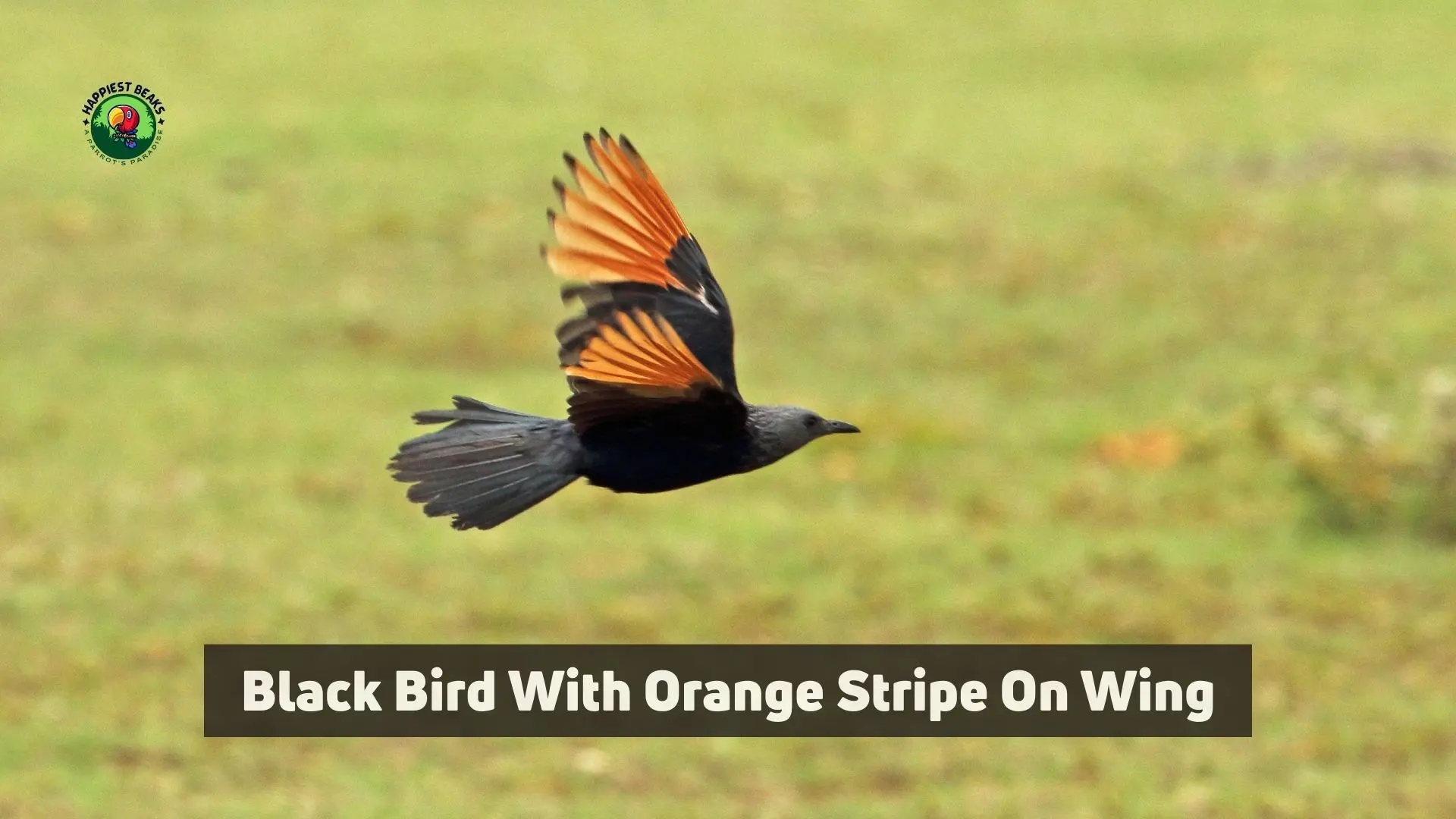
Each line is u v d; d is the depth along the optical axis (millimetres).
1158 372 19875
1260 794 12227
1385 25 33750
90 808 11766
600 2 34594
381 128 26875
